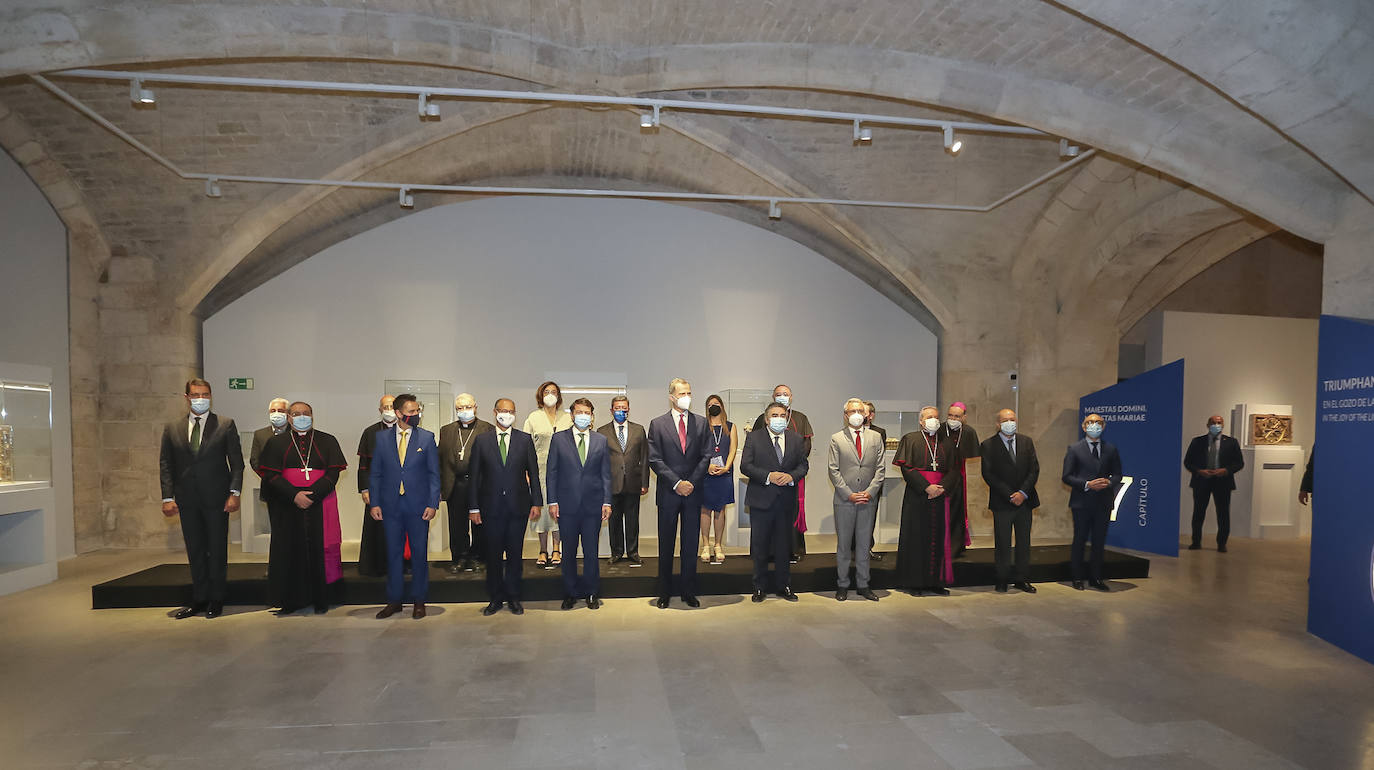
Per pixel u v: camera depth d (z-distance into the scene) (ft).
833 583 19.95
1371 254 16.53
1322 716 11.77
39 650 14.64
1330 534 15.66
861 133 20.30
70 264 25.16
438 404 25.85
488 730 11.00
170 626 16.33
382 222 28.96
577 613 17.46
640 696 12.30
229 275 28.40
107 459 26.45
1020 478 19.98
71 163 23.89
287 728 11.05
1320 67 13.35
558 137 26.63
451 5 18.40
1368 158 14.79
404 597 18.13
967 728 11.16
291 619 16.89
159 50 17.51
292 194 25.38
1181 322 31.65
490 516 17.25
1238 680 13.32
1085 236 28.19
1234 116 17.03
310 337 28.30
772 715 11.57
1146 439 26.48
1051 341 29.99
